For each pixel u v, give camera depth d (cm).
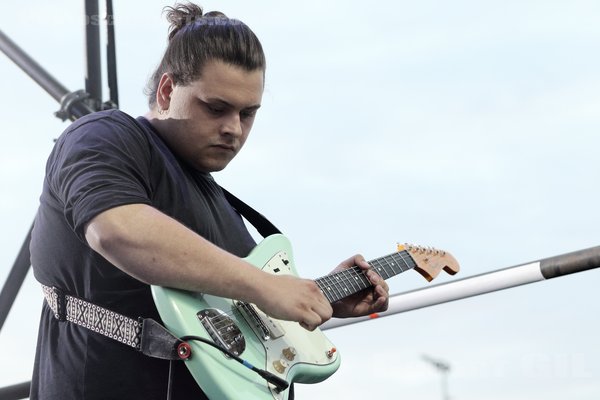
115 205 217
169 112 252
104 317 235
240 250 268
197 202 253
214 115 250
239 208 292
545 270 346
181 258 220
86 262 237
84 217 217
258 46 254
